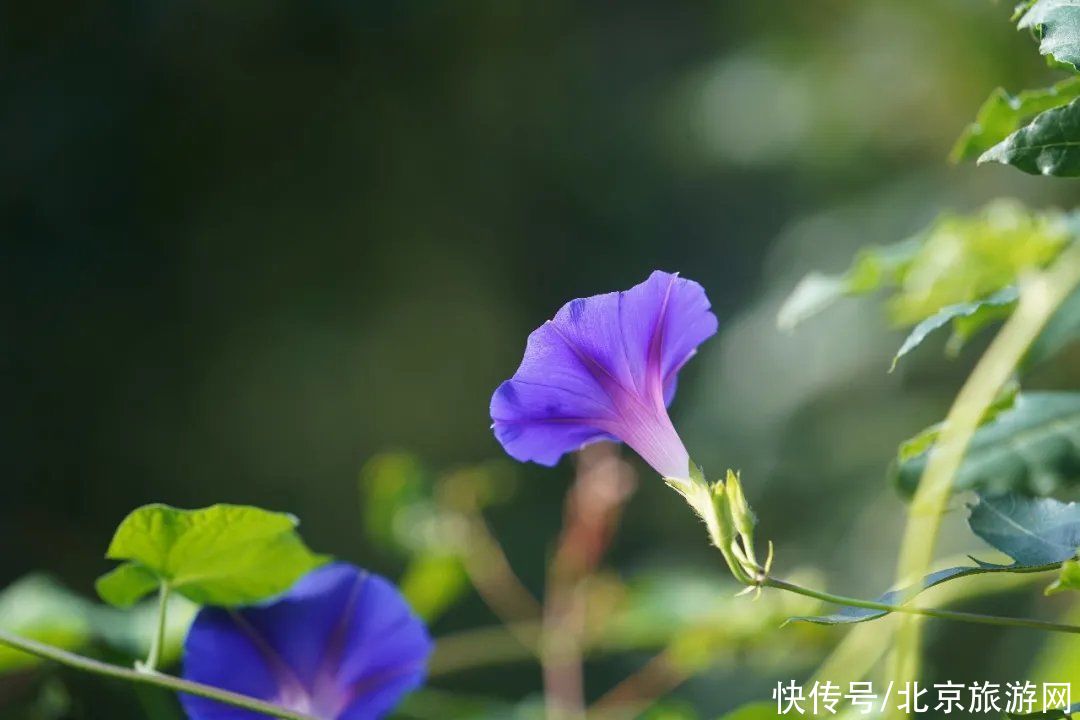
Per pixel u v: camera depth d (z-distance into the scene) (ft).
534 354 2.68
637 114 11.66
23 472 9.28
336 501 10.45
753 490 7.70
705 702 6.70
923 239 3.09
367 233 10.91
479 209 11.52
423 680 2.97
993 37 7.11
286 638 2.91
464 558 3.69
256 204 10.43
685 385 9.94
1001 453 2.80
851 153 8.73
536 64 11.70
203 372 10.14
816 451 7.49
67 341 9.56
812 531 7.47
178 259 10.07
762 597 3.43
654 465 2.72
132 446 9.74
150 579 2.85
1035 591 6.03
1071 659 3.08
